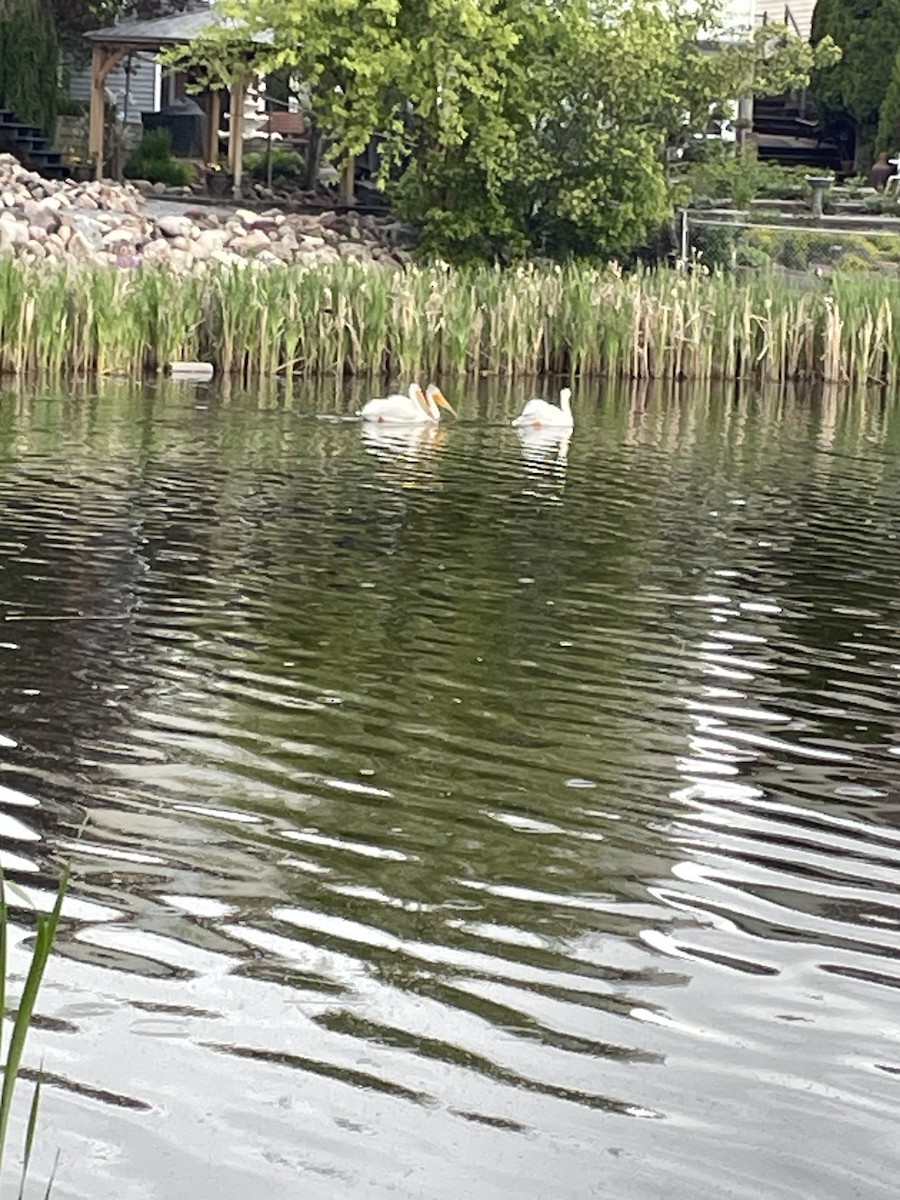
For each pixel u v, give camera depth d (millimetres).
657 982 6777
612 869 7859
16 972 6555
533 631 12016
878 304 31406
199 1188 5344
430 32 36094
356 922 7172
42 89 41562
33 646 11102
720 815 8594
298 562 13953
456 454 20641
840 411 27125
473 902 7418
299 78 39344
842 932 7312
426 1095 5898
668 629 12266
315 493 17266
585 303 30797
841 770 9375
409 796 8641
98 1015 6289
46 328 26344
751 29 38625
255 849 7871
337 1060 6082
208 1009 6379
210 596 12641
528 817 8438
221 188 42188
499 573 13883
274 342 28156
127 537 14586
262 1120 5703
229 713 9844
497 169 35844
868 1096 6016
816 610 13078
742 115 47594
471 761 9211
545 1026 6387
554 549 14977
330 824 8211
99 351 27000
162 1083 5883
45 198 35906
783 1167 5586
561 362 31203
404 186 37750
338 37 36938
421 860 7840
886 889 7789
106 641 11289
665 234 38219
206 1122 5676
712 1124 5805
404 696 10336
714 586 13766
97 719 9625
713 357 31719
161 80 49562
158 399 24156
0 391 24125
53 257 30219
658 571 14250
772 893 7688
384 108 37281
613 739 9711
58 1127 5602
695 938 7188
